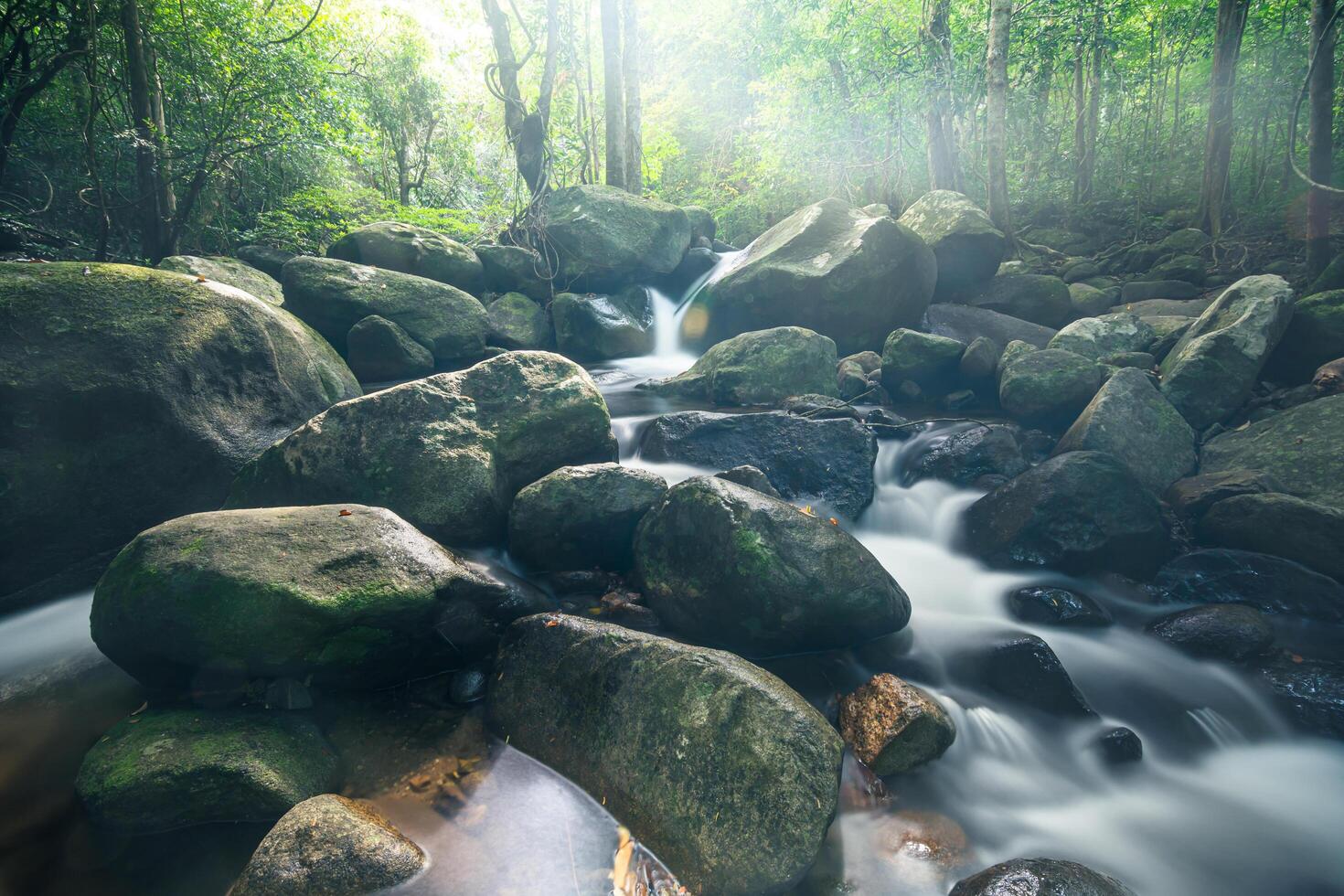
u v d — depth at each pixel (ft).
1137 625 14.71
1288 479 17.56
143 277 17.15
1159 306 32.63
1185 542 16.87
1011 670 12.80
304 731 10.32
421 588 11.29
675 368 32.53
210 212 40.06
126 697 11.50
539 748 10.52
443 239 36.01
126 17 29.35
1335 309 21.99
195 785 9.02
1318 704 12.15
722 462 19.86
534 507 14.79
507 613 12.94
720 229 87.04
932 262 32.42
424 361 28.68
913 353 26.35
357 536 11.64
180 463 16.29
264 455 15.90
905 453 21.45
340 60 54.90
